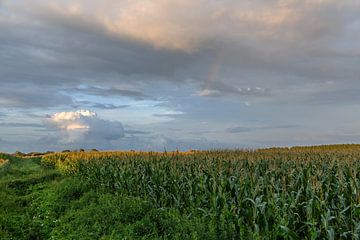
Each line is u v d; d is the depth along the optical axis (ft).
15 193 71.05
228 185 42.57
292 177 41.47
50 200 59.98
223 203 39.60
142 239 36.19
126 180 60.39
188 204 46.09
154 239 35.63
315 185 34.47
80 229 42.22
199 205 43.52
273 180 39.06
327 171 45.21
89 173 79.97
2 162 137.49
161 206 50.47
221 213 38.65
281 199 34.58
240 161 55.52
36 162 171.42
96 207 48.96
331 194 35.06
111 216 43.78
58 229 45.44
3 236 41.63
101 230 40.91
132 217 43.24
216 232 35.09
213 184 42.68
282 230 32.40
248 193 39.04
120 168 66.13
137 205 46.06
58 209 55.16
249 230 33.76
